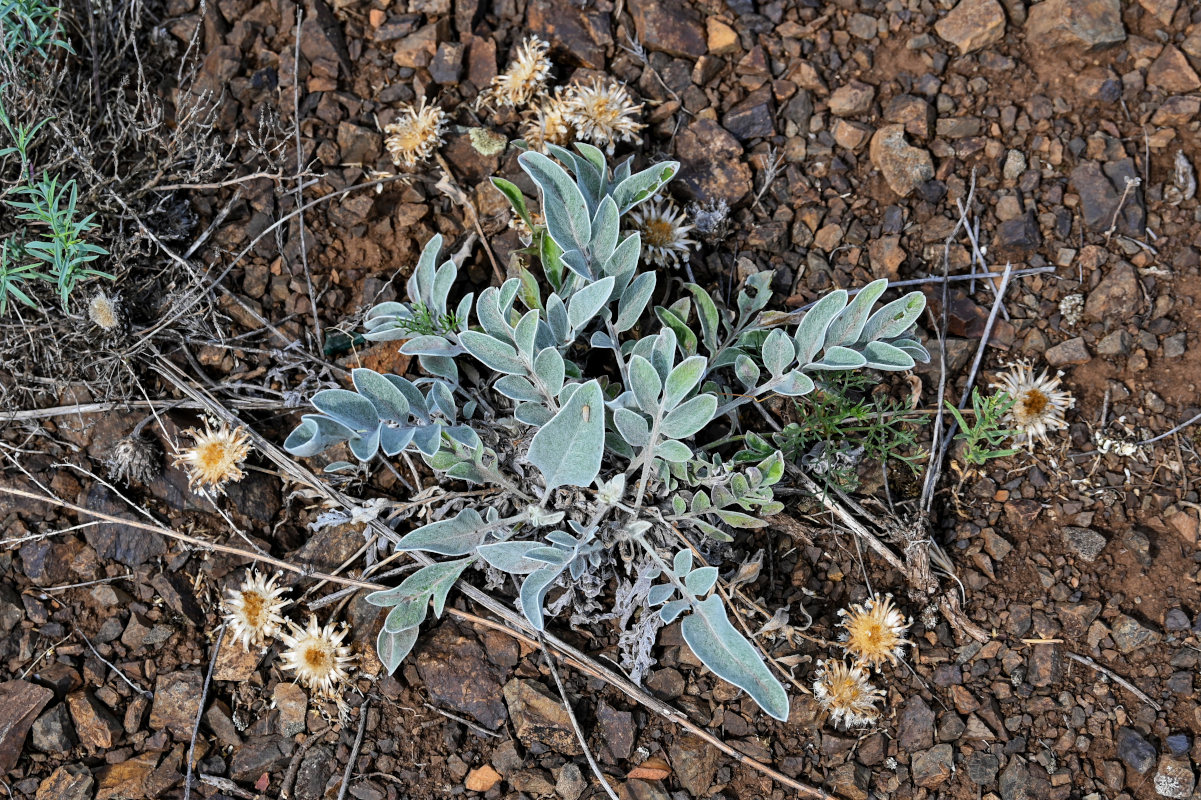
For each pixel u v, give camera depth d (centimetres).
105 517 90
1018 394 92
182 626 90
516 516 89
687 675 89
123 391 92
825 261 96
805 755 88
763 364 93
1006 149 97
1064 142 97
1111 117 98
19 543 90
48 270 92
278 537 92
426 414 88
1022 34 99
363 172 97
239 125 97
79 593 90
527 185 96
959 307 95
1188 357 94
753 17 99
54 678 88
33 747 88
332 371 94
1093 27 98
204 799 87
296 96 96
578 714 88
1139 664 89
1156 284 95
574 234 89
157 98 96
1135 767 87
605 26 99
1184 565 90
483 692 88
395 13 99
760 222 96
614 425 90
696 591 86
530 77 96
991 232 96
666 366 87
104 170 95
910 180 97
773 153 97
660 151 97
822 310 88
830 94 98
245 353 94
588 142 96
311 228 96
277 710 89
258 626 88
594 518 88
